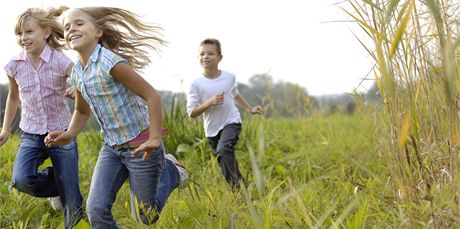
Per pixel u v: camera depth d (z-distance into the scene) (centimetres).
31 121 438
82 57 372
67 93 421
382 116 364
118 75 355
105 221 363
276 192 461
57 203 465
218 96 567
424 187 329
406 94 326
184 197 443
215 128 598
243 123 784
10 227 425
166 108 762
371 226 362
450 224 308
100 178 369
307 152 732
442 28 292
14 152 662
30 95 436
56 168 437
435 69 315
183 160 682
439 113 334
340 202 430
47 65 436
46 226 439
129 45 398
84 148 731
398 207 347
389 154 345
